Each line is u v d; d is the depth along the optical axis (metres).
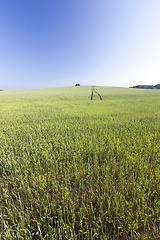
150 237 1.60
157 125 5.92
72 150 3.77
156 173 2.63
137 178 2.59
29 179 2.74
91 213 1.97
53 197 2.23
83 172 2.94
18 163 3.13
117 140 4.38
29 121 7.85
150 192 2.16
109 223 1.82
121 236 1.71
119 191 2.35
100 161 3.41
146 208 1.90
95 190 2.47
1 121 7.48
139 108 11.58
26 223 1.84
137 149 3.73
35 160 3.23
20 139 4.89
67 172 3.02
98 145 4.16
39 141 4.54
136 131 5.39
